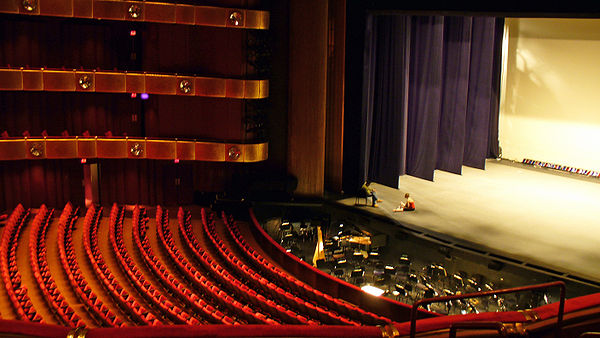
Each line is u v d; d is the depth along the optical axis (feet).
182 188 67.00
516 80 76.84
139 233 55.11
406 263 49.01
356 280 48.26
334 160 66.18
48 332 10.32
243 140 62.95
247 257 50.26
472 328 9.12
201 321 36.70
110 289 40.04
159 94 63.31
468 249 49.96
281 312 36.70
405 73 65.05
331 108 65.46
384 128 67.56
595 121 70.23
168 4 58.70
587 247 50.49
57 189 65.16
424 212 59.36
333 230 58.49
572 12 46.32
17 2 56.44
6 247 47.37
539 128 75.51
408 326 10.43
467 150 75.41
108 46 64.18
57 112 64.03
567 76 71.92
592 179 70.49
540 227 55.21
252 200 62.54
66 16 57.77
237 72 61.62
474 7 52.01
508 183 69.21
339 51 63.82
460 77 69.21
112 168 66.44
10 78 57.82
